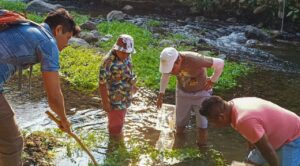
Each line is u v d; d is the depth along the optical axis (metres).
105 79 6.54
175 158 6.31
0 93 4.44
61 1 20.23
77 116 7.65
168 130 7.34
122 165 6.02
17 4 17.88
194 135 7.18
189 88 6.59
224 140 7.09
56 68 4.40
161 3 18.59
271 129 4.71
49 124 7.20
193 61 6.26
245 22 16.92
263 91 9.66
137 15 18.02
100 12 18.47
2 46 4.27
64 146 6.41
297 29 15.84
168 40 13.41
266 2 16.42
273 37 14.98
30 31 4.36
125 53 6.52
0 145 4.62
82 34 12.95
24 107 7.87
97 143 6.63
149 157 6.29
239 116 4.62
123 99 6.78
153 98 8.84
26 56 4.33
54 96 4.43
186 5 18.19
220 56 12.30
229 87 9.71
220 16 17.45
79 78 9.45
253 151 5.38
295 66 11.93
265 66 11.71
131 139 6.88
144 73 10.17
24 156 5.93
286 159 4.86
